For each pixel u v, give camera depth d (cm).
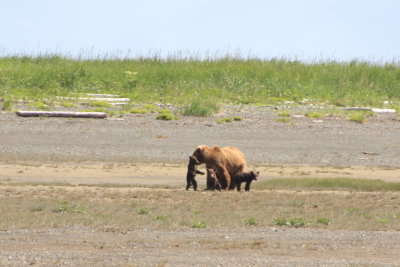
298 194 4966
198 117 8538
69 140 7231
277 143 7375
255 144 7325
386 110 9194
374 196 4931
